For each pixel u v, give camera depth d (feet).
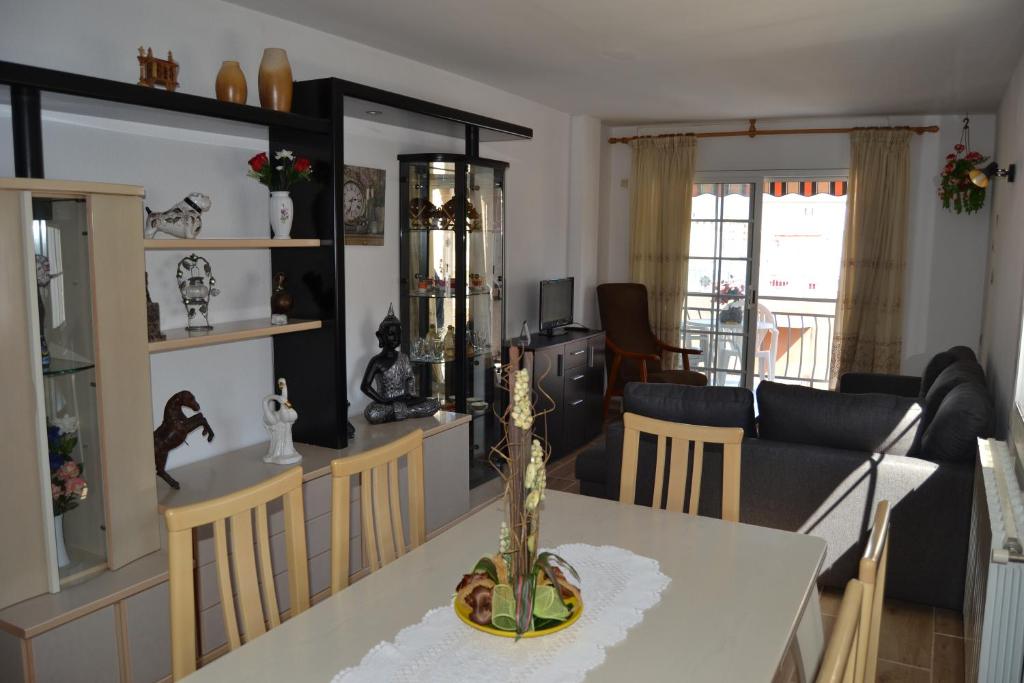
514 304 19.25
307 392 11.46
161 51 9.74
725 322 23.65
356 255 13.29
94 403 7.77
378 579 6.08
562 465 17.61
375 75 13.60
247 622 5.79
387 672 4.78
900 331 21.13
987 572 7.06
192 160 10.25
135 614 7.79
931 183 20.75
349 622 5.41
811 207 30.73
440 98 15.42
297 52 11.91
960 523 9.89
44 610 7.16
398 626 5.35
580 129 21.36
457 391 14.48
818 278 31.07
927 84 16.25
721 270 23.49
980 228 20.38
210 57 10.44
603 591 5.89
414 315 14.42
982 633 7.02
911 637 9.96
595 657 4.96
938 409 10.86
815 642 6.54
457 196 13.91
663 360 23.54
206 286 9.88
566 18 11.59
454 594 5.82
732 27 11.98
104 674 7.55
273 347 11.66
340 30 12.29
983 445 9.59
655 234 23.30
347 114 12.52
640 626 5.37
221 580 5.67
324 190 10.78
